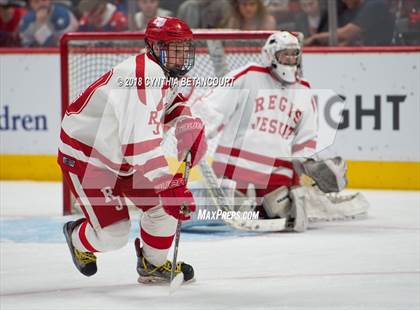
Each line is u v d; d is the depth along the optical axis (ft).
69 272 42.55
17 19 82.48
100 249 37.42
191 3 77.92
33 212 61.87
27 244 50.29
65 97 62.64
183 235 52.47
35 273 42.45
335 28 75.66
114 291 38.11
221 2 77.56
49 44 82.28
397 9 74.43
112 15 80.89
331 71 72.38
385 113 71.41
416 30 74.33
